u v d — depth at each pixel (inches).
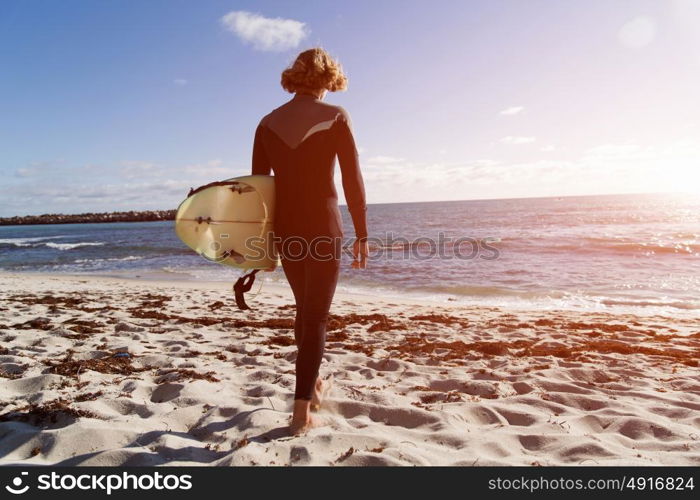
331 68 88.4
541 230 1154.0
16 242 1477.6
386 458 79.5
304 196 84.4
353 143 86.6
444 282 457.1
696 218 1513.3
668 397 119.1
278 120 86.8
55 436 85.2
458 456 83.7
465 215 2365.9
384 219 2284.7
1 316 237.3
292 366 145.3
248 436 88.9
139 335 190.4
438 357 165.6
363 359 159.3
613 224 1304.1
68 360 142.1
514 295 384.8
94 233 2020.2
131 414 102.1
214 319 236.8
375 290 425.4
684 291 385.7
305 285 88.4
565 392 123.2
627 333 213.0
